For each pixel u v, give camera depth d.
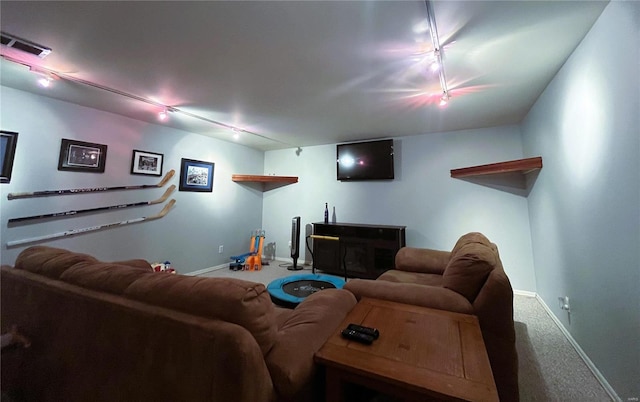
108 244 2.90
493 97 2.46
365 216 4.11
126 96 2.46
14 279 1.29
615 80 1.30
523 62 1.85
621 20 1.23
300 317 1.17
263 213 5.04
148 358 0.89
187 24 1.47
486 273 1.42
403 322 1.21
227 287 0.89
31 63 1.88
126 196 3.06
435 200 3.63
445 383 0.78
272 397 0.83
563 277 2.13
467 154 3.46
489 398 0.72
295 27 1.50
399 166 3.88
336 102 2.60
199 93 2.40
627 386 1.30
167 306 0.92
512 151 3.22
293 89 2.30
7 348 1.25
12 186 2.28
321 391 1.03
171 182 3.53
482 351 0.96
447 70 1.97
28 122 2.36
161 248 3.40
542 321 2.38
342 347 1.00
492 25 1.46
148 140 3.27
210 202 4.06
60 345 1.13
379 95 2.42
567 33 1.53
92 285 1.09
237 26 1.49
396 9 1.35
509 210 3.21
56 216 2.52
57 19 1.42
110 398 0.99
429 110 2.80
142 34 1.56
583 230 1.73
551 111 2.15
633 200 1.21
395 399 1.15
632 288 1.25
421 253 2.69
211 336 0.78
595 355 1.61
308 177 4.63
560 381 1.57
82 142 2.69
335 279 2.80
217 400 0.77
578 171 1.75
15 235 2.30
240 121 3.22
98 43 1.65
